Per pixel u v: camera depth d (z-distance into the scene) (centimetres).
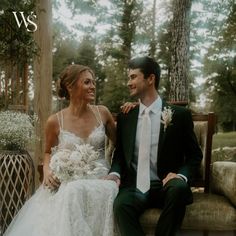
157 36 1591
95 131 294
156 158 279
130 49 1653
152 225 254
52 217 251
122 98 1652
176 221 248
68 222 241
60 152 273
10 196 357
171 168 281
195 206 261
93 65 1655
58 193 262
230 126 1582
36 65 499
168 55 1567
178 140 281
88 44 1623
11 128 355
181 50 784
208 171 308
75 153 271
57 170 267
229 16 1405
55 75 1593
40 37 494
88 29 1579
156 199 270
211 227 259
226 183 272
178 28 787
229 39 1452
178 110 285
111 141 325
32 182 372
